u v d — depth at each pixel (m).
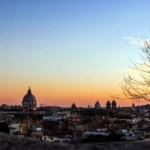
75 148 15.59
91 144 16.70
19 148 15.85
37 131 141.38
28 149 15.64
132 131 114.62
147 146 15.77
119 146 15.86
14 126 157.50
